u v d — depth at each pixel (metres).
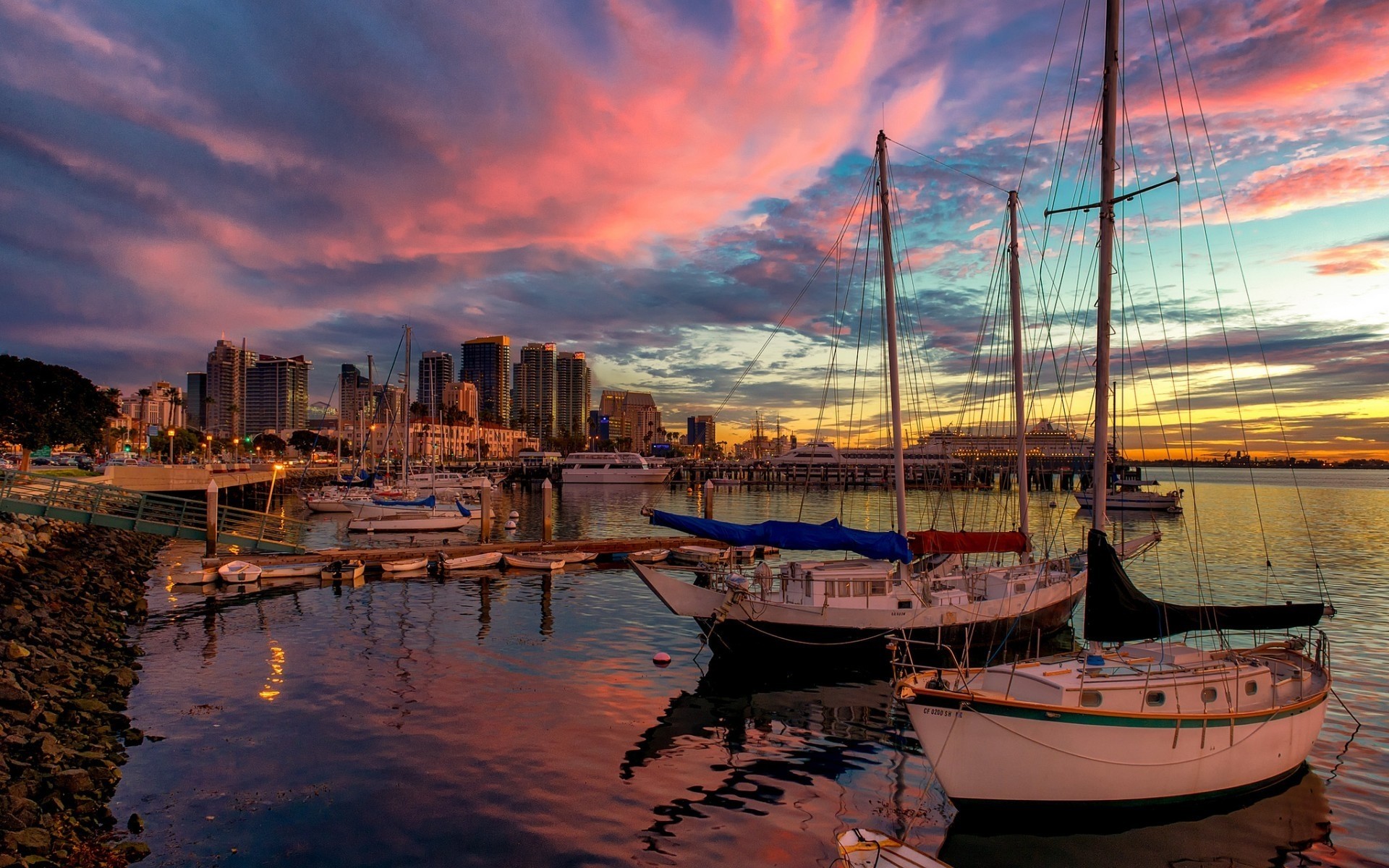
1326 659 16.95
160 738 17.00
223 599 33.75
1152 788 13.41
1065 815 13.25
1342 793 14.59
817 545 23.86
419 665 23.09
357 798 14.20
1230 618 15.62
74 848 11.89
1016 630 24.81
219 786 14.63
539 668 22.91
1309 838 13.00
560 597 34.25
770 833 13.05
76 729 16.75
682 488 136.25
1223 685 14.41
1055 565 28.92
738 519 75.81
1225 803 14.09
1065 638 28.27
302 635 26.86
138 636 26.70
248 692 20.33
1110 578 14.59
